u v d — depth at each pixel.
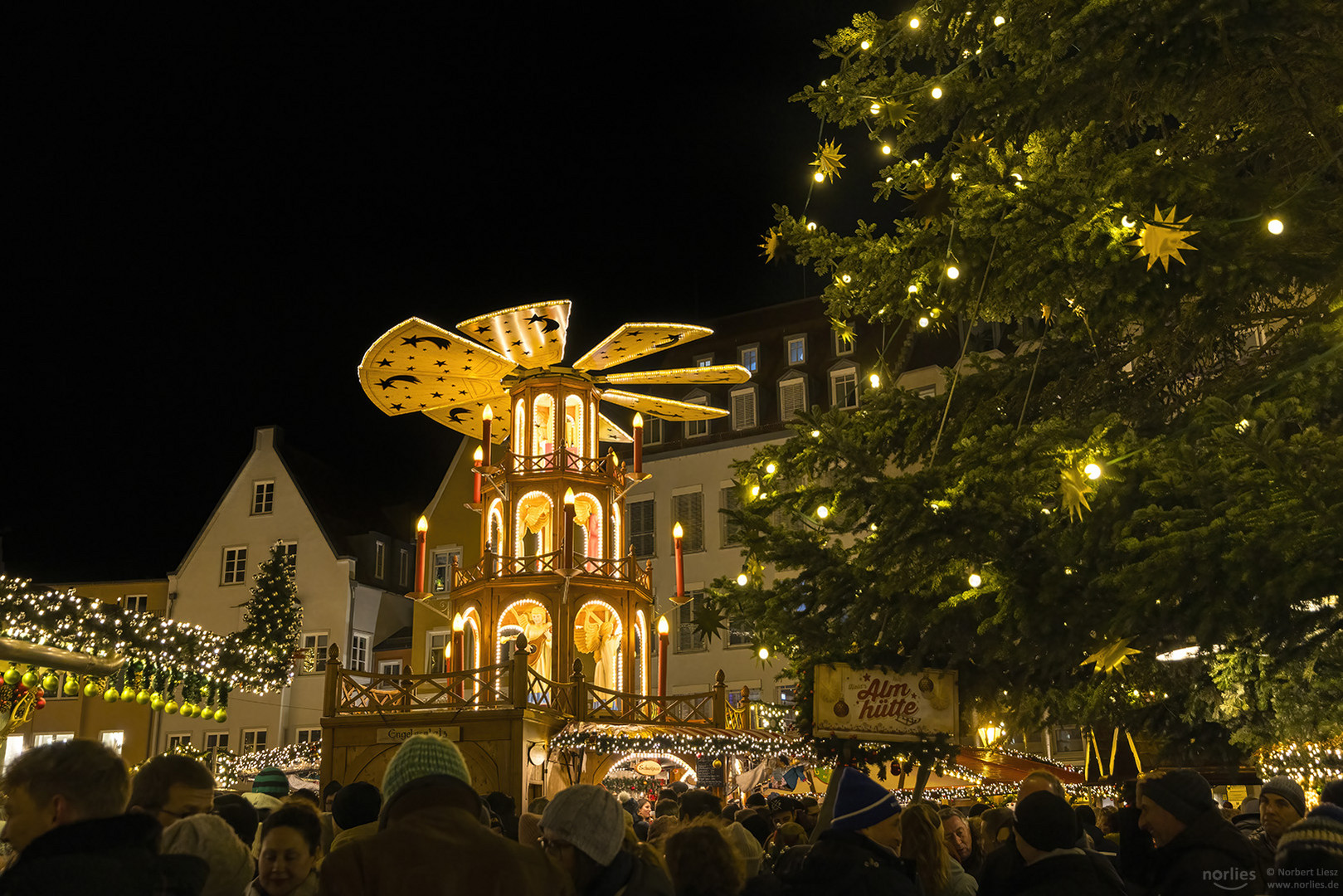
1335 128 8.38
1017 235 8.30
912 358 33.69
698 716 20.61
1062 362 10.55
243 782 25.84
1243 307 9.08
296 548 39.22
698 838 4.34
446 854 2.81
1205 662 9.70
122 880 2.94
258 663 20.98
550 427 21.75
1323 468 6.19
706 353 38.88
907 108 9.54
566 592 20.22
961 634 8.62
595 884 3.79
